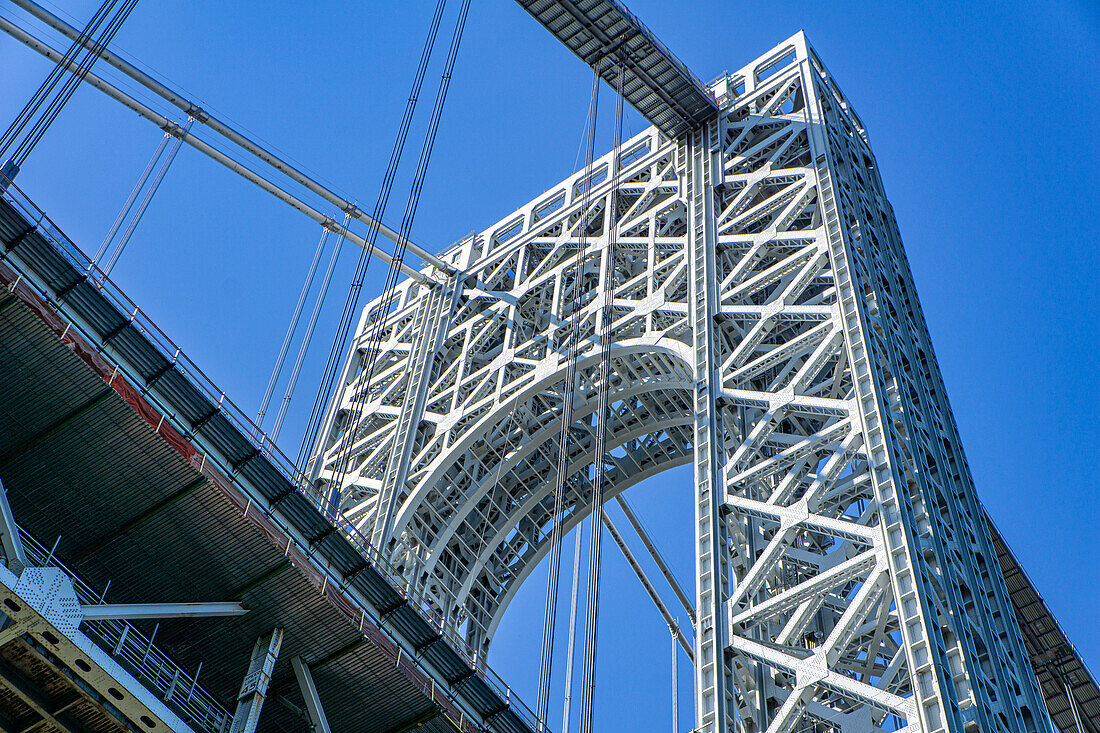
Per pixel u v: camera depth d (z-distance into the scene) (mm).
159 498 37000
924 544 41281
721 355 52750
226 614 37188
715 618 42406
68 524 37500
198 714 35656
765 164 57969
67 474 36656
